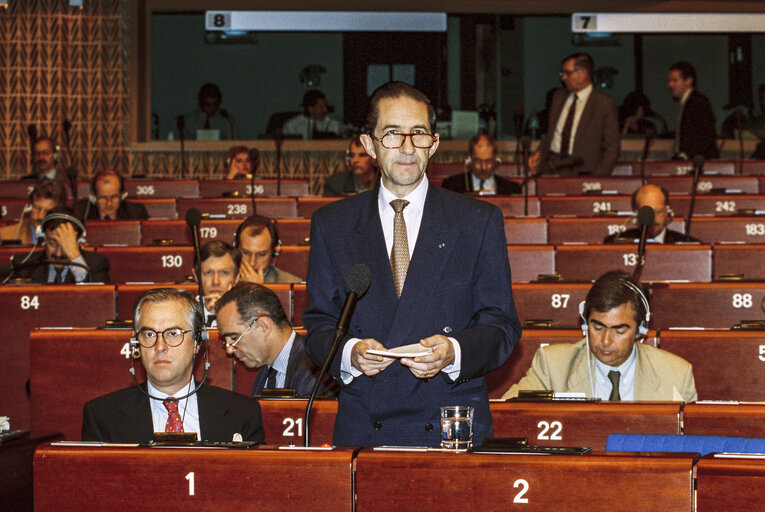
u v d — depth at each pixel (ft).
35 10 40.60
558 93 32.58
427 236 8.68
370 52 41.27
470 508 7.14
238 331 12.91
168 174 40.47
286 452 7.43
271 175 40.34
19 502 8.89
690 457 7.00
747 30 40.81
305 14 41.09
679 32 40.93
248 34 41.16
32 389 14.32
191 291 16.70
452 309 8.55
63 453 7.65
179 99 41.14
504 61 41.09
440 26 41.11
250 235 18.72
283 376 13.11
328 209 9.11
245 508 7.40
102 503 7.58
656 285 16.81
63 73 40.73
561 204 25.31
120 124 40.75
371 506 7.28
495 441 7.52
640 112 40.91
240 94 41.22
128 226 23.50
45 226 19.90
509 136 41.11
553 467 7.05
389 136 8.55
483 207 8.86
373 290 8.64
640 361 12.41
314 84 41.32
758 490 6.70
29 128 31.73
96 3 40.75
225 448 7.59
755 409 9.50
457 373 8.15
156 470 7.52
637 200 21.34
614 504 6.95
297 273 20.63
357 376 8.45
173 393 10.63
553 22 41.06
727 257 19.27
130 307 16.75
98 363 14.26
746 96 40.91
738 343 13.64
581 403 9.84
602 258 19.47
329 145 40.50
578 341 13.83
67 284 16.92
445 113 41.22
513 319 8.64
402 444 8.46
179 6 40.93
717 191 26.94
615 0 40.88
